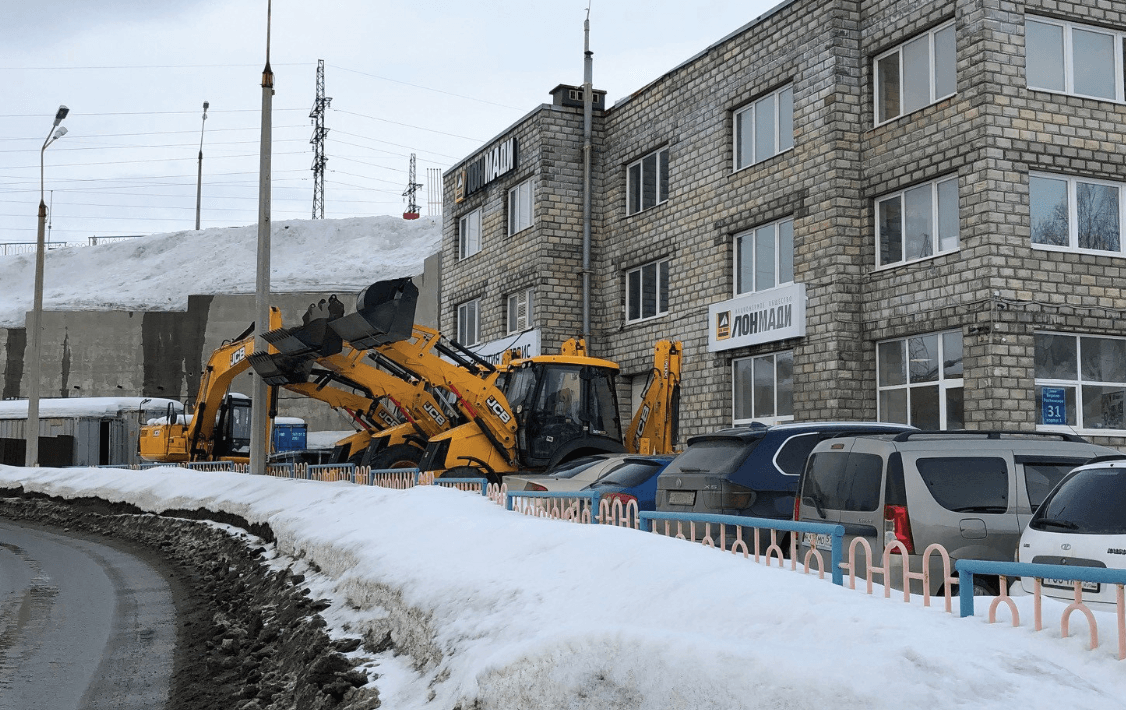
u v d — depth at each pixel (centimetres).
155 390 5841
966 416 1684
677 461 1084
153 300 7488
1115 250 1755
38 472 3319
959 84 1736
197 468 2670
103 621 1211
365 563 1061
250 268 8162
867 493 839
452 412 2038
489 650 642
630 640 520
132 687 904
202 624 1183
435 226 8788
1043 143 1711
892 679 435
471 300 3300
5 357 5947
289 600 1124
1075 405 1705
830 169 1961
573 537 810
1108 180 1762
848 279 1934
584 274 2777
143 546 2042
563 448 1912
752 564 632
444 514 1121
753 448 1007
